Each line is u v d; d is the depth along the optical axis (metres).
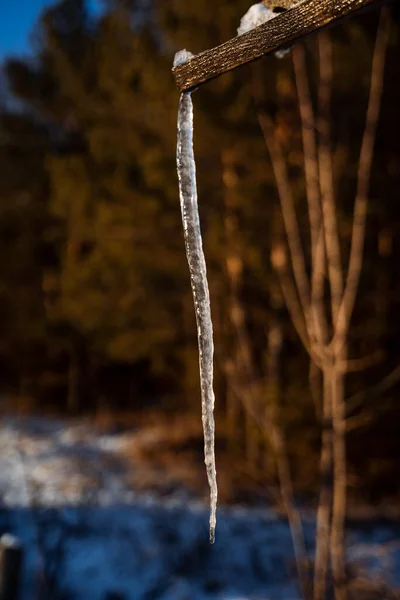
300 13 0.96
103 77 10.62
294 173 6.48
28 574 4.50
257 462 7.32
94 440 10.27
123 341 10.70
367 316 6.65
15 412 13.09
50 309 12.52
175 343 10.41
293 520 3.22
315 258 3.09
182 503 6.77
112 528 5.82
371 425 6.48
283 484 3.30
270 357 6.82
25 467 8.34
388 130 6.43
